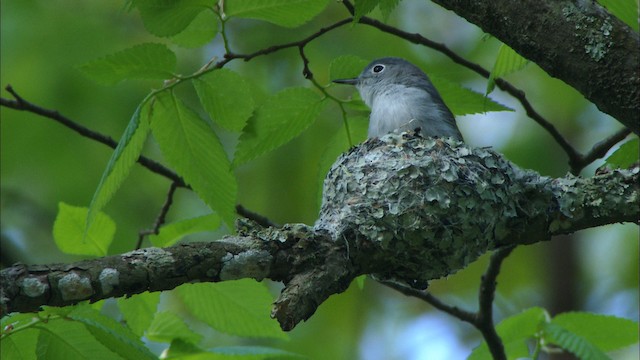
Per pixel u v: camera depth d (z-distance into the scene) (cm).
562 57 707
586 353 876
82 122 1478
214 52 1494
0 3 1496
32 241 1628
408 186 850
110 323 718
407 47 1521
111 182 818
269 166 1562
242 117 882
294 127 900
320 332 1634
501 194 835
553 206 812
